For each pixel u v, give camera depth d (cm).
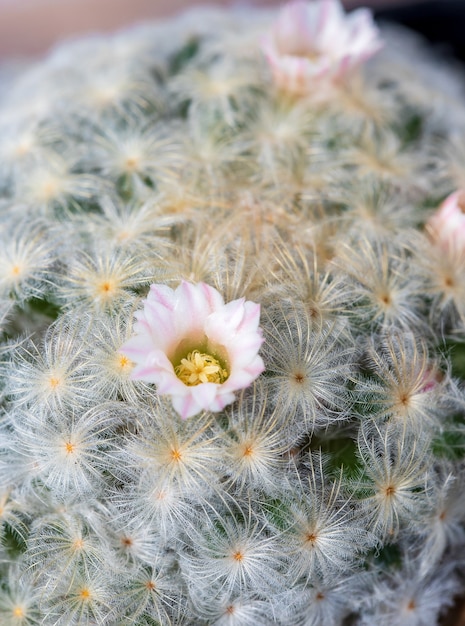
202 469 11
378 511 12
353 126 14
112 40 16
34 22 23
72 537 12
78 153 14
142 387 11
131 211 13
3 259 12
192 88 14
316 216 13
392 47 17
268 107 14
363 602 12
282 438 11
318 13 14
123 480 11
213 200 13
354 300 12
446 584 13
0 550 12
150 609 12
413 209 13
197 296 11
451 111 15
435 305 12
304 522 11
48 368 12
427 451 12
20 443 12
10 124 14
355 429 12
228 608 12
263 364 11
